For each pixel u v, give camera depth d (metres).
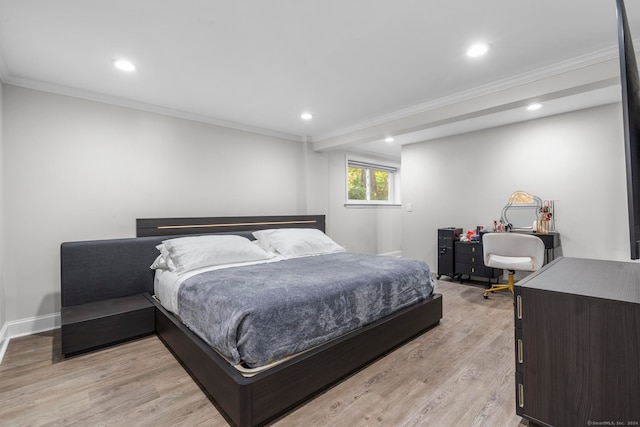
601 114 3.33
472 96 2.86
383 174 6.32
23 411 1.57
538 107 3.38
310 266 2.53
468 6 1.71
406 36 2.00
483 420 1.49
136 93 2.89
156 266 2.88
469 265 4.11
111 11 1.72
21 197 2.53
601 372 1.15
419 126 3.35
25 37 1.96
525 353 1.33
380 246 6.01
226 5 1.69
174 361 2.09
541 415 1.29
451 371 1.95
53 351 2.24
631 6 1.69
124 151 3.04
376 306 2.12
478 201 4.31
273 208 4.27
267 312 1.55
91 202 2.85
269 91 2.88
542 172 3.73
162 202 3.28
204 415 1.53
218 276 2.15
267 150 4.21
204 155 3.60
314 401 1.64
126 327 2.38
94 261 2.66
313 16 1.79
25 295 2.55
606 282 1.36
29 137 2.56
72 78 2.56
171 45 2.09
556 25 1.88
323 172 4.84
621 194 3.22
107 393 1.72
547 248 3.40
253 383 1.38
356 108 3.36
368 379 1.86
